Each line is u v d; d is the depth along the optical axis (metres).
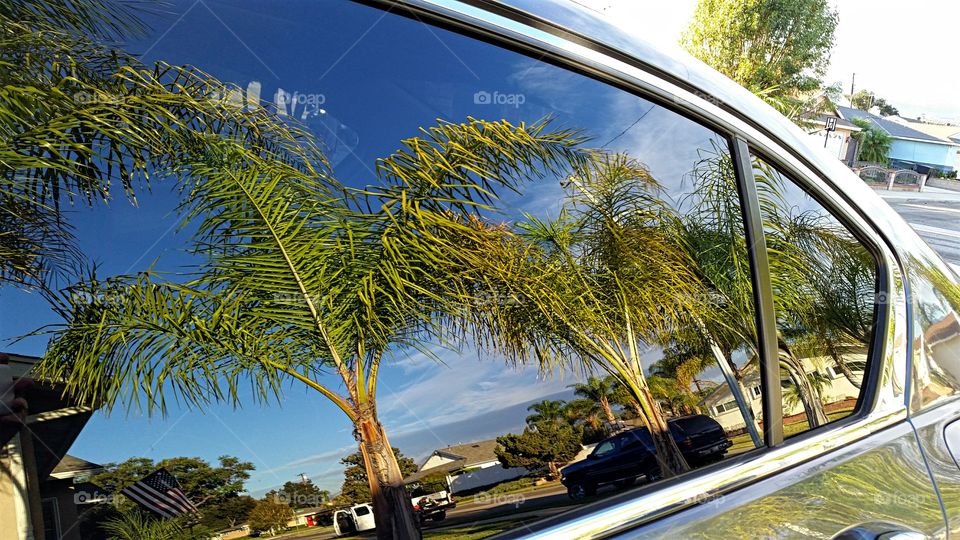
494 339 1.24
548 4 1.49
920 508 1.85
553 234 1.36
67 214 0.91
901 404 2.03
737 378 1.65
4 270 0.85
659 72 1.63
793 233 1.89
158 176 0.98
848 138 49.00
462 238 1.23
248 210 1.04
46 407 0.86
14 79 0.90
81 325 0.89
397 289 1.14
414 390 1.13
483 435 1.19
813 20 30.52
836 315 1.96
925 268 2.35
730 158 1.75
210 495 0.94
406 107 1.22
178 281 0.97
